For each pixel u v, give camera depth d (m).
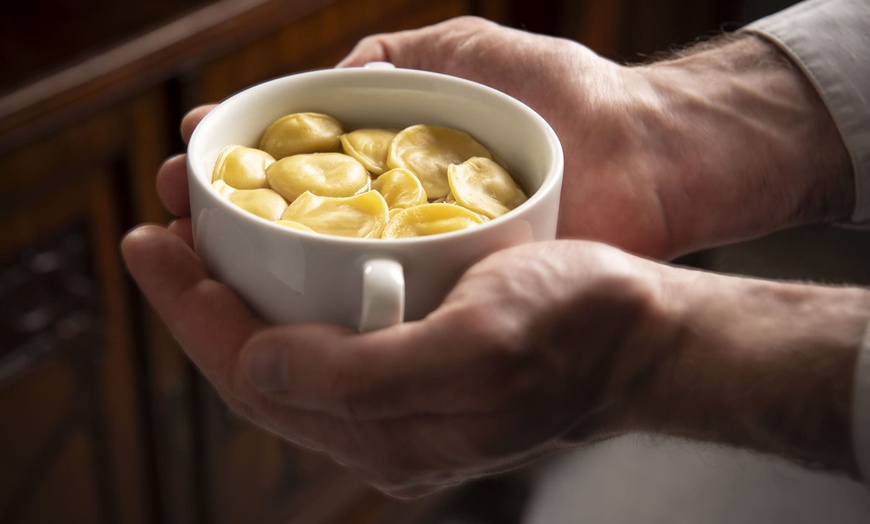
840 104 0.65
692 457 1.22
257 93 0.56
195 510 0.98
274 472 1.02
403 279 0.49
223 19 0.80
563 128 0.64
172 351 0.88
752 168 0.65
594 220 0.63
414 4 0.95
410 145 0.56
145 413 0.89
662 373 0.53
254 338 0.50
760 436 0.53
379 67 0.58
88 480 0.87
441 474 0.55
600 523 1.16
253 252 0.50
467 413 0.51
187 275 0.54
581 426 0.55
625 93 0.64
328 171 0.55
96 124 0.76
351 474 1.10
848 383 0.51
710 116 0.65
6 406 0.80
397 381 0.50
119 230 0.81
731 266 1.33
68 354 0.82
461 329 0.49
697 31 1.31
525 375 0.51
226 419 0.94
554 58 0.64
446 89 0.57
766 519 1.15
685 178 0.64
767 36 0.67
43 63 0.73
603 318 0.52
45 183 0.75
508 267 0.50
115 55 0.75
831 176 0.66
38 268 0.77
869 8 0.67
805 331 0.52
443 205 0.52
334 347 0.49
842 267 1.33
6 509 0.82
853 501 1.17
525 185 0.55
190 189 0.52
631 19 1.21
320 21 0.86
